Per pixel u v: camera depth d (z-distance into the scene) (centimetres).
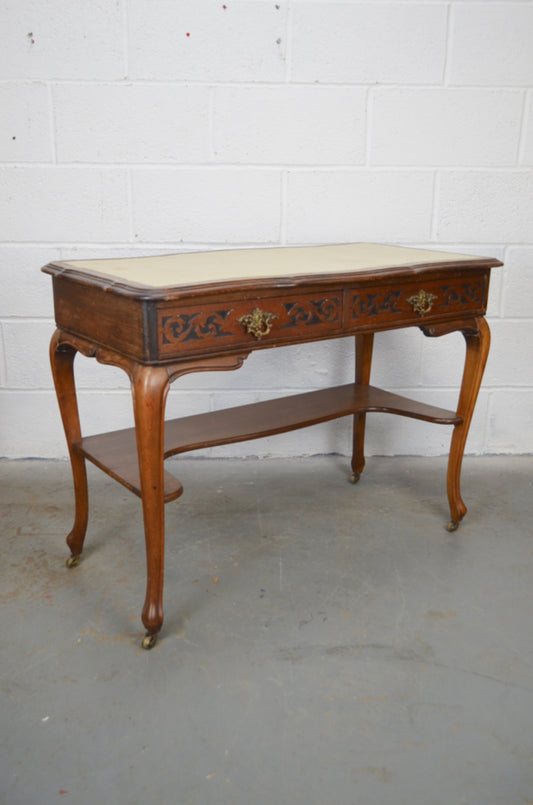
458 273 181
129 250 237
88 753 125
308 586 177
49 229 232
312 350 250
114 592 174
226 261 180
